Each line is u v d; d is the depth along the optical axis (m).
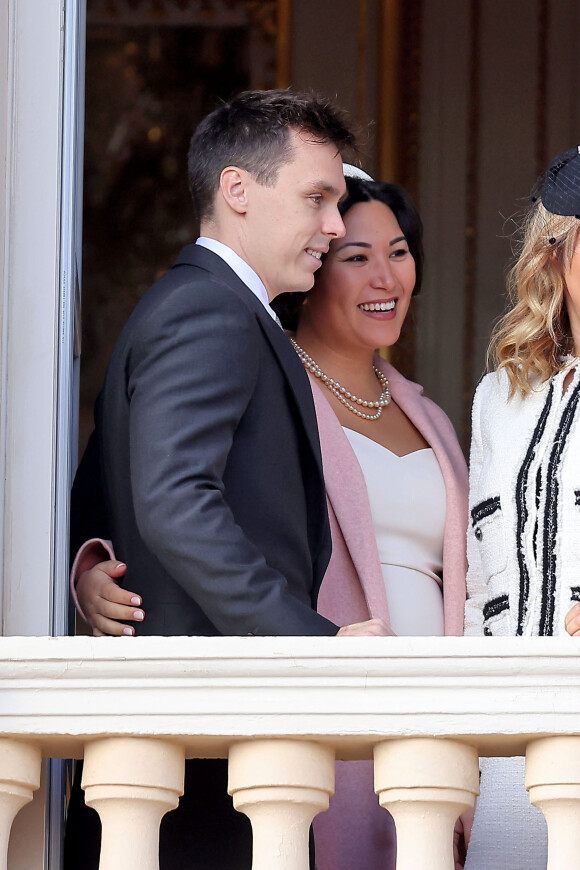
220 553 7.15
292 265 8.81
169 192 25.72
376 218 11.46
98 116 25.69
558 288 9.47
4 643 6.38
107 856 6.37
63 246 8.24
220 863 7.82
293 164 8.70
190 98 25.64
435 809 6.32
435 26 24.78
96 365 25.28
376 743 6.43
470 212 24.52
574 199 8.94
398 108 24.69
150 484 7.29
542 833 8.45
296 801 6.35
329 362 11.49
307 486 8.41
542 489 9.00
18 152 8.09
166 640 6.36
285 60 25.05
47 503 7.83
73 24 8.62
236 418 7.62
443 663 6.27
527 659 6.23
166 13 25.50
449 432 11.59
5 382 7.87
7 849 6.78
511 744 6.48
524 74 24.67
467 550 9.85
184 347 7.61
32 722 6.35
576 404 9.18
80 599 8.28
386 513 10.72
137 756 6.39
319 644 6.31
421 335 24.36
